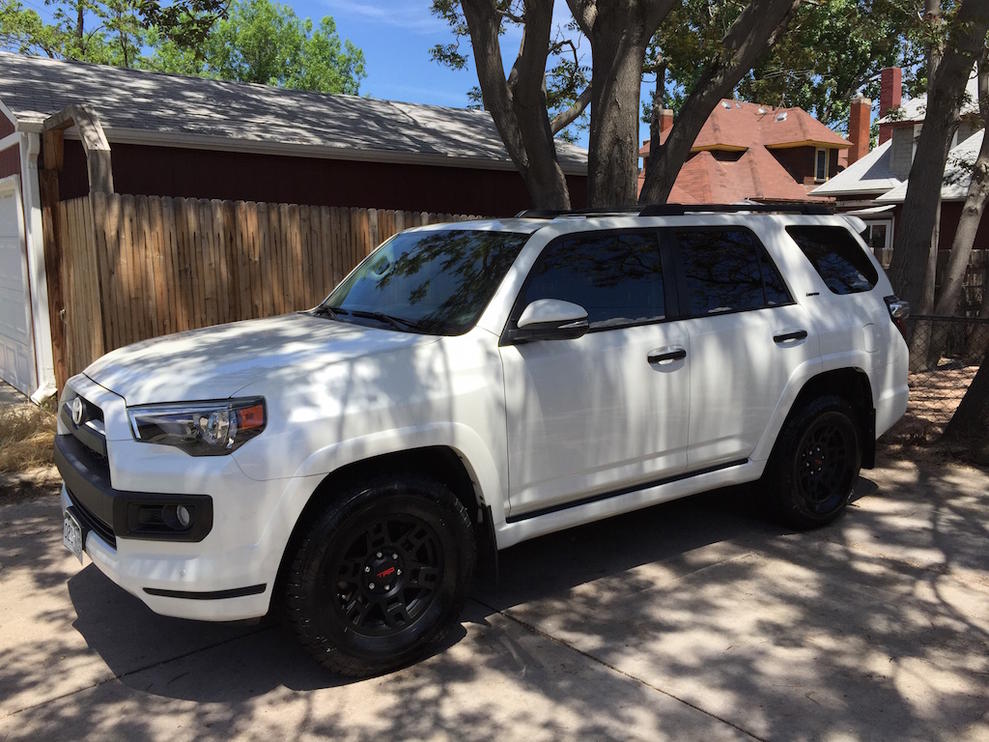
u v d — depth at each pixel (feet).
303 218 26.25
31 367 30.78
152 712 11.14
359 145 35.83
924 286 34.83
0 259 34.27
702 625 13.42
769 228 17.02
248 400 10.91
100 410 11.99
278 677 12.05
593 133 27.68
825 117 130.11
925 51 35.88
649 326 14.66
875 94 127.03
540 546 17.01
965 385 32.86
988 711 10.92
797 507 17.12
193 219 24.32
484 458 12.57
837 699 11.22
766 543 16.97
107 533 11.60
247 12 158.10
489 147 41.88
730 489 20.65
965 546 16.63
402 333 13.23
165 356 12.63
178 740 10.51
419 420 11.88
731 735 10.44
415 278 14.98
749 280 16.38
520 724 10.77
